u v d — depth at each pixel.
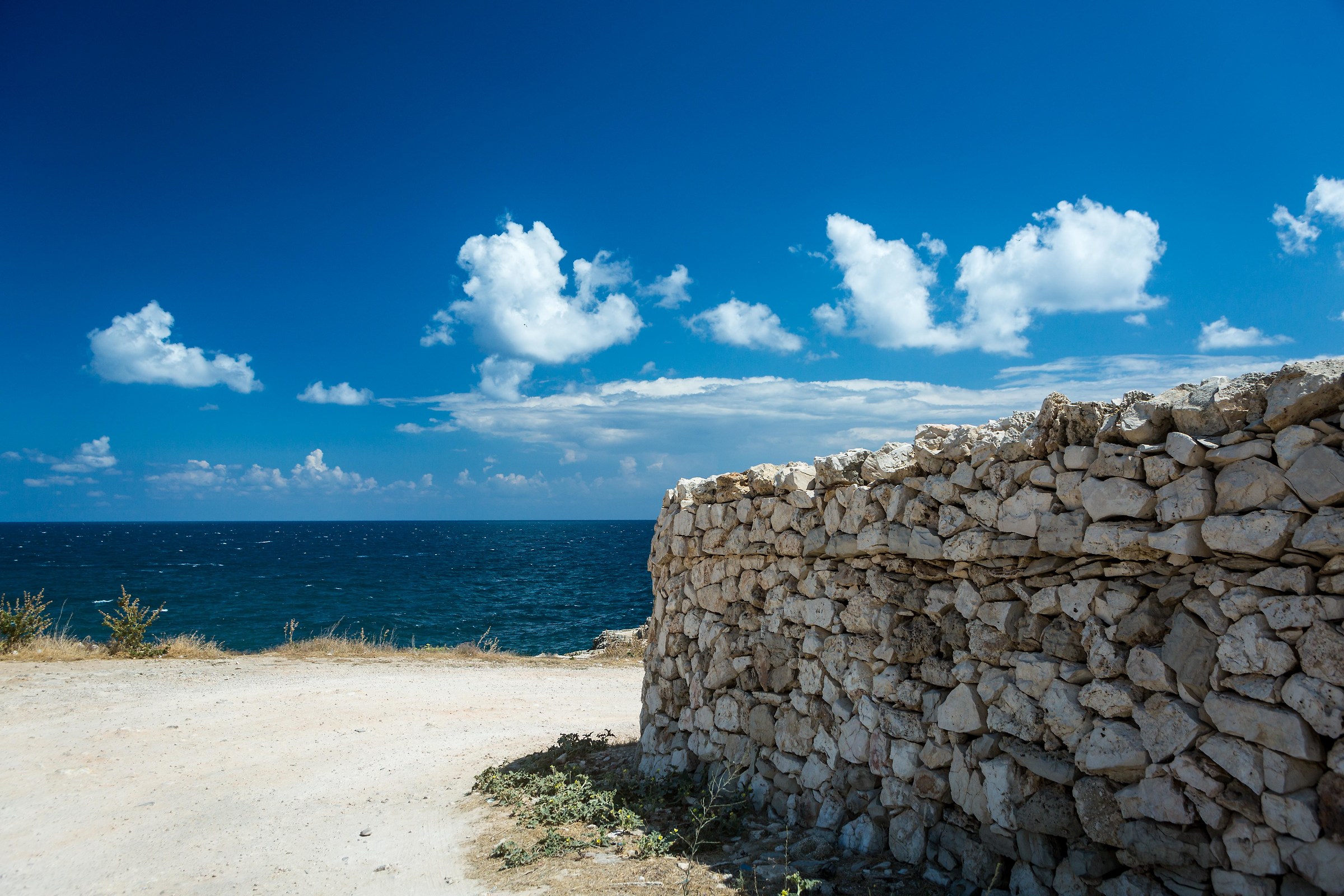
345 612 35.00
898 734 5.21
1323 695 3.29
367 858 5.75
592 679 14.31
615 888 4.83
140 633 15.24
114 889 5.33
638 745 8.28
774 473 6.70
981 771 4.64
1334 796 3.23
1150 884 3.83
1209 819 3.61
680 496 8.00
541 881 5.04
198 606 36.03
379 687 12.64
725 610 7.11
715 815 5.93
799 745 6.02
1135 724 3.95
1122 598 4.07
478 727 10.23
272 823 6.58
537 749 9.09
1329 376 3.35
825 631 5.95
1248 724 3.51
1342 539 3.26
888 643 5.37
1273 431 3.60
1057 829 4.20
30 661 13.82
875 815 5.26
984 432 5.00
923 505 5.24
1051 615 4.46
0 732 9.16
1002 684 4.59
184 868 5.65
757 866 5.10
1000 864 4.41
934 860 4.85
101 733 9.27
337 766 8.33
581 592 45.56
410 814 6.74
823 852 5.23
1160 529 3.93
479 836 6.08
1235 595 3.62
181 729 9.63
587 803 6.51
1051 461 4.46
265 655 15.60
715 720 6.99
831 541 5.90
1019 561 4.60
